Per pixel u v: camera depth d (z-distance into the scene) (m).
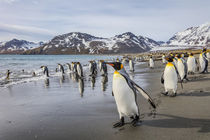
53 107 7.20
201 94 7.55
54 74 23.77
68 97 8.97
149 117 5.32
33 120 5.72
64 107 7.10
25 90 11.63
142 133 4.27
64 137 4.36
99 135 4.34
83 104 7.39
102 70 19.72
